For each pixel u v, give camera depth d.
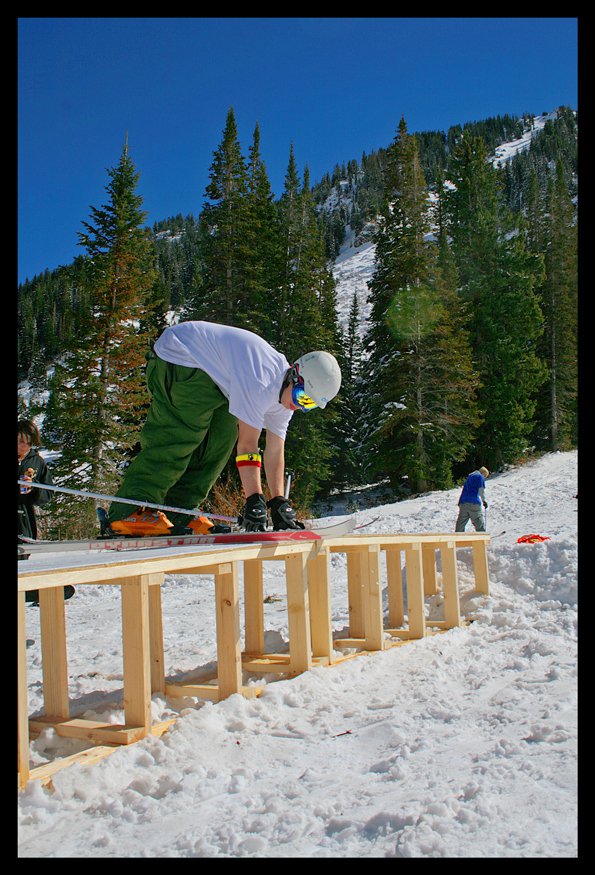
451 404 29.06
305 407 4.03
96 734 2.91
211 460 4.69
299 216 36.81
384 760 2.66
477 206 36.47
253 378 3.96
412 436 29.42
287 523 4.13
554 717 3.05
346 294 97.00
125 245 23.25
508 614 5.94
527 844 1.89
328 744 2.92
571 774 2.36
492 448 31.52
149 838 2.09
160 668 3.75
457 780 2.39
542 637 5.04
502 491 22.00
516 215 38.94
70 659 5.10
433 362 29.08
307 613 3.99
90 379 22.20
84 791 2.43
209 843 2.03
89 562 2.72
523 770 2.44
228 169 29.61
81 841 2.08
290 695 3.52
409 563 5.29
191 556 3.12
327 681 3.81
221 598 3.49
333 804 2.26
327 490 35.38
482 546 6.64
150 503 4.18
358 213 136.62
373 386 31.03
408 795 2.29
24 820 2.21
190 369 4.23
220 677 3.51
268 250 32.34
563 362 37.69
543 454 33.62
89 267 23.19
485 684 3.88
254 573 4.57
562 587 6.42
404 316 29.00
